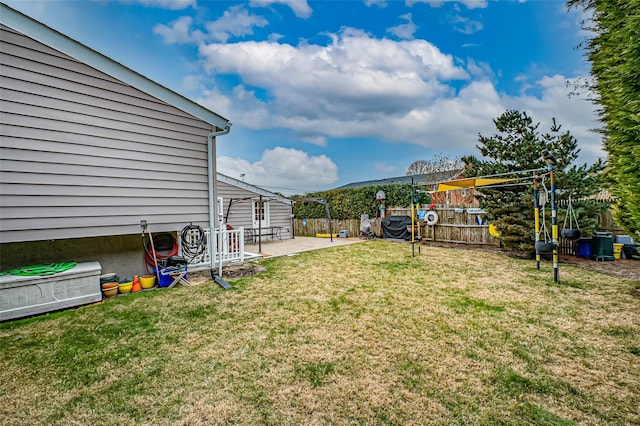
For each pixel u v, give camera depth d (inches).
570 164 270.4
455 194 529.7
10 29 145.6
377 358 105.7
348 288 193.0
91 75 169.8
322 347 114.0
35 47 152.0
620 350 109.0
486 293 179.6
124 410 80.7
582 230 264.5
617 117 158.7
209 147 223.8
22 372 98.7
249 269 248.2
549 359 103.8
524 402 82.0
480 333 124.6
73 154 164.9
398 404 81.7
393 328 130.6
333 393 86.5
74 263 174.4
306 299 171.2
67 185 163.2
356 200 568.4
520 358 104.7
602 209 269.1
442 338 120.5
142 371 99.0
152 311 153.3
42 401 84.5
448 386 89.4
